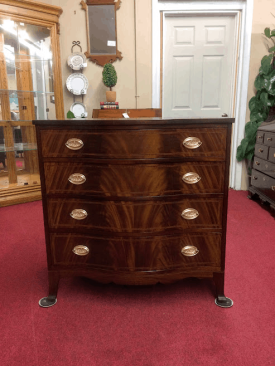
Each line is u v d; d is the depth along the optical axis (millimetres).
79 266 1496
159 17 3414
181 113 3748
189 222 1424
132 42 3484
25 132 3400
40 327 1354
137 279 1464
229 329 1326
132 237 1414
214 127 1335
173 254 1449
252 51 3477
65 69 3551
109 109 3201
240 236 2367
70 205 1427
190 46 3559
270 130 2857
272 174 2812
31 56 3283
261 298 1562
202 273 1494
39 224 2689
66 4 3389
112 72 3320
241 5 3389
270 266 1898
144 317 1417
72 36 3469
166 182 1367
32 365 1138
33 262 1999
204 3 3383
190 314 1435
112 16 3414
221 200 1411
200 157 1356
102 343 1248
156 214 1394
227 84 3682
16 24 3084
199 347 1220
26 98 3352
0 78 3174
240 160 3705
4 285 1719
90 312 1460
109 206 1392
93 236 1441
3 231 2529
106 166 1353
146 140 1320
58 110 3479
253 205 3180
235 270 1849
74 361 1155
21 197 3322
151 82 3572
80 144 1351
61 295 1612
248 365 1128
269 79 3297
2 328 1349
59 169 1394
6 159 3336
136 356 1175
